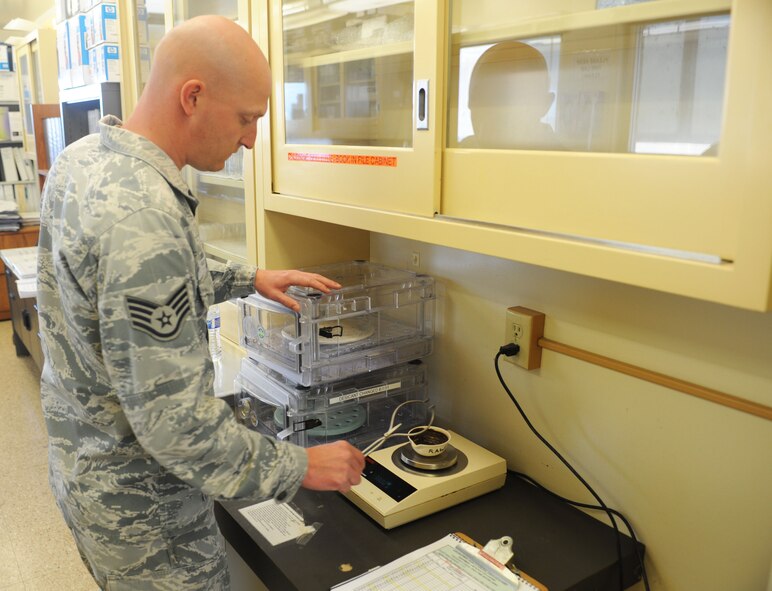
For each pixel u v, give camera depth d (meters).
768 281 0.70
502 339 1.47
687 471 1.13
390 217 1.23
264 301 1.58
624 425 1.23
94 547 1.12
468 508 1.31
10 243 4.75
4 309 5.11
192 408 0.93
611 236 0.86
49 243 1.07
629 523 1.24
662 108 0.84
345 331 1.58
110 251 0.90
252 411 1.68
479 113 1.10
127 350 0.91
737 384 1.04
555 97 0.98
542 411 1.39
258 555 1.18
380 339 1.59
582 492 1.32
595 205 0.88
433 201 1.14
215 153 1.08
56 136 3.79
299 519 1.26
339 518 1.26
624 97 0.89
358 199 1.33
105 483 1.09
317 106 1.49
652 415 1.17
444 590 1.03
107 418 1.06
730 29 0.71
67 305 1.00
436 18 1.08
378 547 1.18
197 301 1.05
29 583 2.21
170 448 0.92
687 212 0.77
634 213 0.83
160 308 0.91
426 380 1.64
